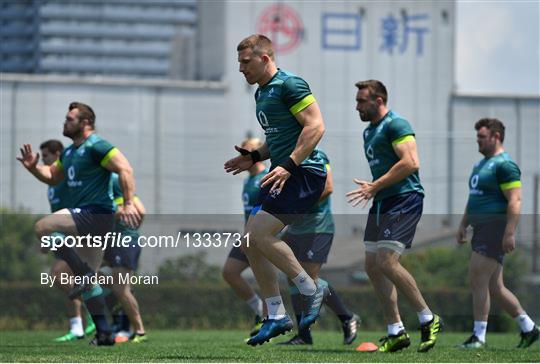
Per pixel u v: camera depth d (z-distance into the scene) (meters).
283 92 25.59
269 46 26.00
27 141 85.06
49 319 50.84
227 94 127.88
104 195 31.50
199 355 27.28
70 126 31.25
